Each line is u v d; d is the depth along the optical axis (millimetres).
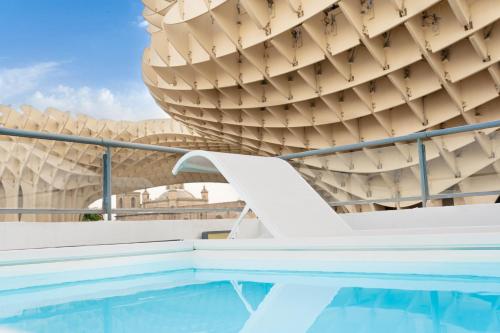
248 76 13914
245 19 12008
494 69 10445
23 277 2119
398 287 1706
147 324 1277
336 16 11281
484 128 3291
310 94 13977
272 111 15875
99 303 1643
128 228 3535
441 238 1896
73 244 3240
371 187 3896
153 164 25250
